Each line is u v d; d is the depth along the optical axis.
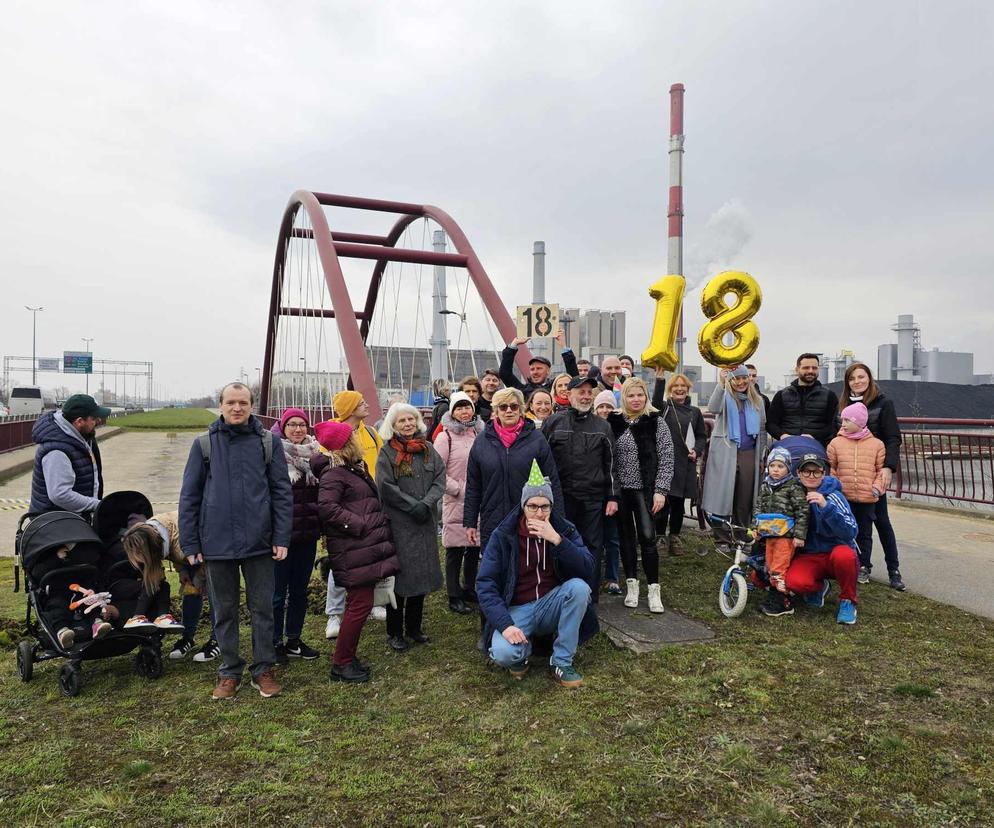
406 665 3.80
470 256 16.19
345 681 3.57
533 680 3.51
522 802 2.40
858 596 4.84
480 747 2.81
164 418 53.53
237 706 3.28
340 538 3.60
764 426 5.88
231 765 2.70
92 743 2.90
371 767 2.67
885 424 5.12
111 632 3.48
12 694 3.45
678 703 3.16
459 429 4.99
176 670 3.80
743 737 2.83
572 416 4.52
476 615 4.74
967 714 3.01
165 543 3.84
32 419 25.05
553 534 3.49
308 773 2.62
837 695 3.22
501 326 14.55
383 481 3.89
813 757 2.67
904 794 2.41
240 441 3.48
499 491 4.07
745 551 5.32
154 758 2.76
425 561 3.95
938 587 5.02
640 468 4.62
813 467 4.33
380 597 3.79
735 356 5.87
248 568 3.51
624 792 2.45
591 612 3.60
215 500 3.39
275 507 3.53
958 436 8.48
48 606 3.64
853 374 5.28
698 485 7.05
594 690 3.36
